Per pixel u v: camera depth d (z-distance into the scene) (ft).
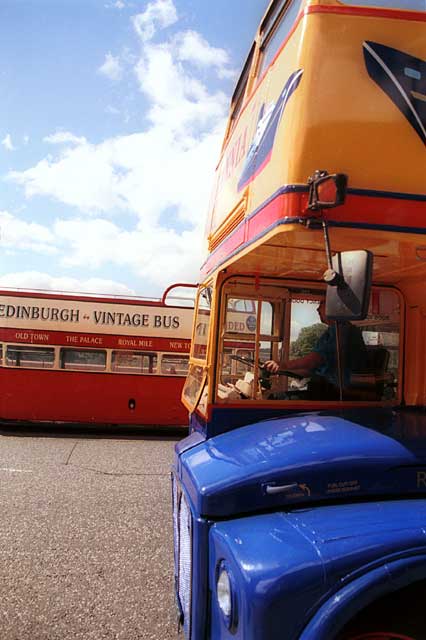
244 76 12.26
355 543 6.20
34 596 12.32
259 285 11.37
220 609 6.59
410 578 6.00
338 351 11.26
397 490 7.56
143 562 14.42
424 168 7.70
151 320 36.76
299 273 11.17
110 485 22.50
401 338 11.52
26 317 36.11
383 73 7.72
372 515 6.88
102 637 10.58
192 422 12.43
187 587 8.32
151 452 30.12
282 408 10.62
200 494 7.37
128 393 36.35
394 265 10.12
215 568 6.90
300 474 7.37
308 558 6.04
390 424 9.02
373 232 7.48
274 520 6.93
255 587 5.86
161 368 36.63
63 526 17.20
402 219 7.58
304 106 7.48
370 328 11.45
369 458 7.60
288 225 7.32
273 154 8.02
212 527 7.16
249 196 9.22
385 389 11.37
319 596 5.86
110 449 30.66
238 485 7.32
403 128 7.70
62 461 26.99
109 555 14.88
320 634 5.61
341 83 7.60
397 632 6.21
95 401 36.17
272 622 5.76
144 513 18.72
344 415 9.77
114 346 36.42
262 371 11.14
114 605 11.94
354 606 5.75
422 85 7.84
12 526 17.07
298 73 7.61
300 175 7.38
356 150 7.52
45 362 36.11
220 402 10.57
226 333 11.03
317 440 8.18
